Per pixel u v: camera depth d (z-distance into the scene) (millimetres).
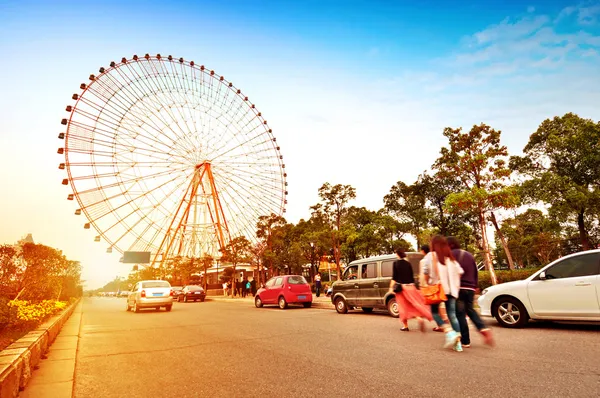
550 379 4008
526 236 35062
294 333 8148
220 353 6160
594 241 28312
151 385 4395
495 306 8125
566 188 16203
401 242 30109
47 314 9391
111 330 9883
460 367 4641
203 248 40500
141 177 35625
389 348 6012
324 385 4121
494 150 15305
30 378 4715
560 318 7199
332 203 26391
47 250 12508
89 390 4254
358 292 12172
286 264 34500
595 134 15898
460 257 5996
